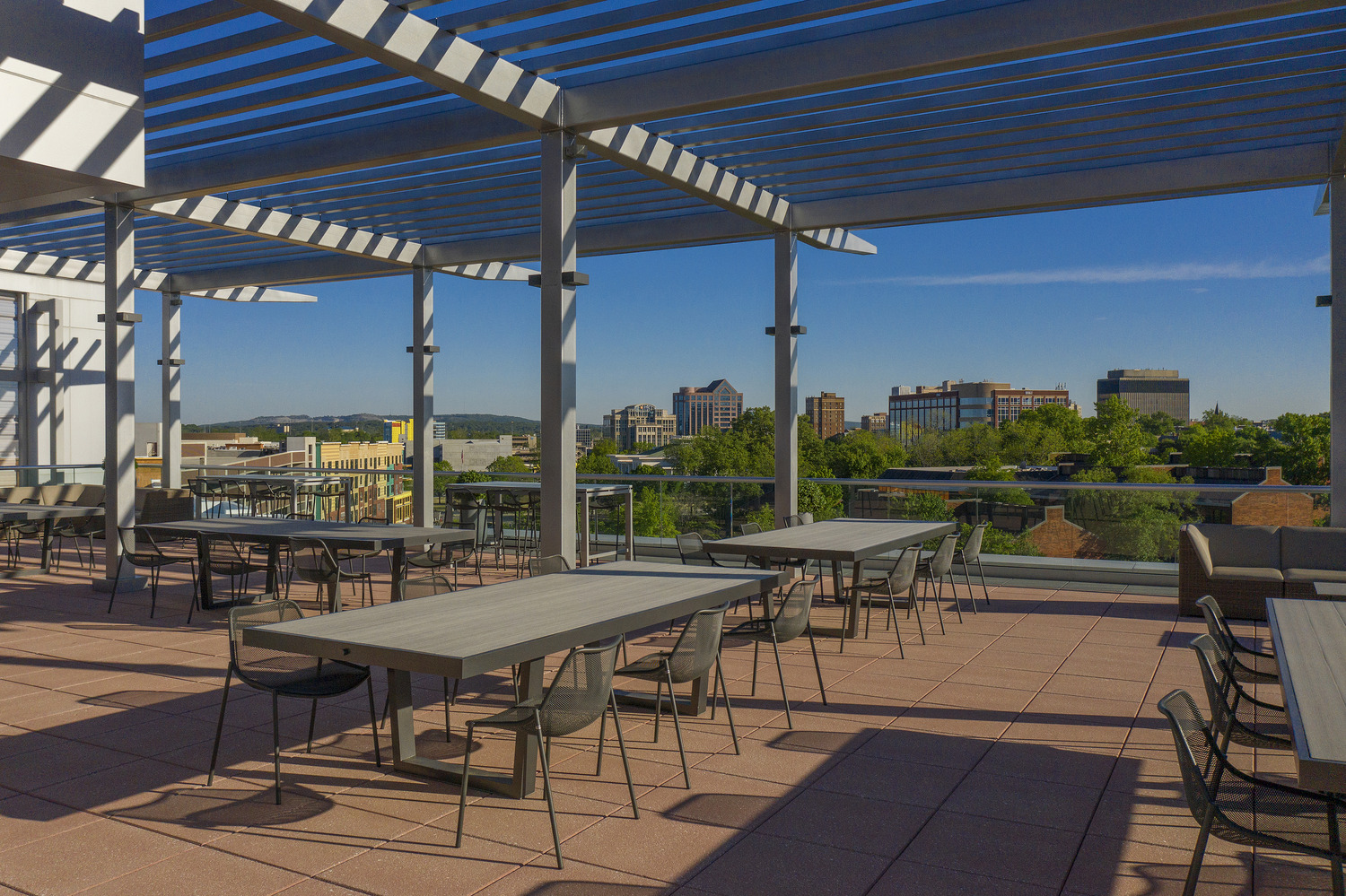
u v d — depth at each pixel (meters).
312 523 7.40
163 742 4.08
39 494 9.91
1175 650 5.85
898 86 5.73
